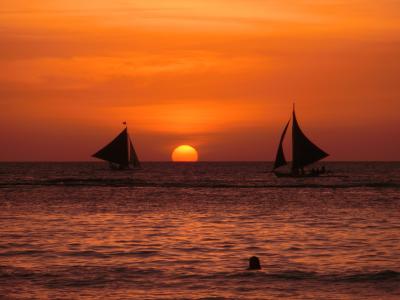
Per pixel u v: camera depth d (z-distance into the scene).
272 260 77.00
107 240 93.12
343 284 64.81
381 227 110.50
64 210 144.00
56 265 73.94
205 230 106.00
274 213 137.75
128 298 59.69
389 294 61.06
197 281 66.25
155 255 80.38
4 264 74.38
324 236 97.81
